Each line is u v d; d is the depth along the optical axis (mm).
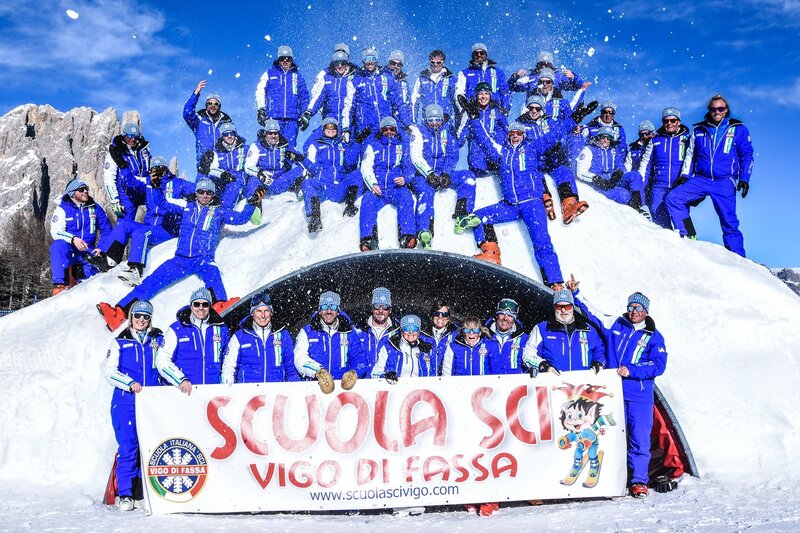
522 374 5082
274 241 7574
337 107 9281
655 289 7008
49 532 4203
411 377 5055
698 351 6535
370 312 7461
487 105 7945
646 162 8781
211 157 8539
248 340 5223
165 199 7969
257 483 4898
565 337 5281
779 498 4742
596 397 5055
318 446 4945
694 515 4297
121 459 5059
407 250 6098
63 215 7945
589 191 8055
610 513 4508
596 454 4996
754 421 5785
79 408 6090
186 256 7016
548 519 4461
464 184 7336
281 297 6734
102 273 7668
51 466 5699
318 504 4883
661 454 5438
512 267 7105
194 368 5199
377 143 7352
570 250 7219
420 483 4930
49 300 7312
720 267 7176
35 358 6406
